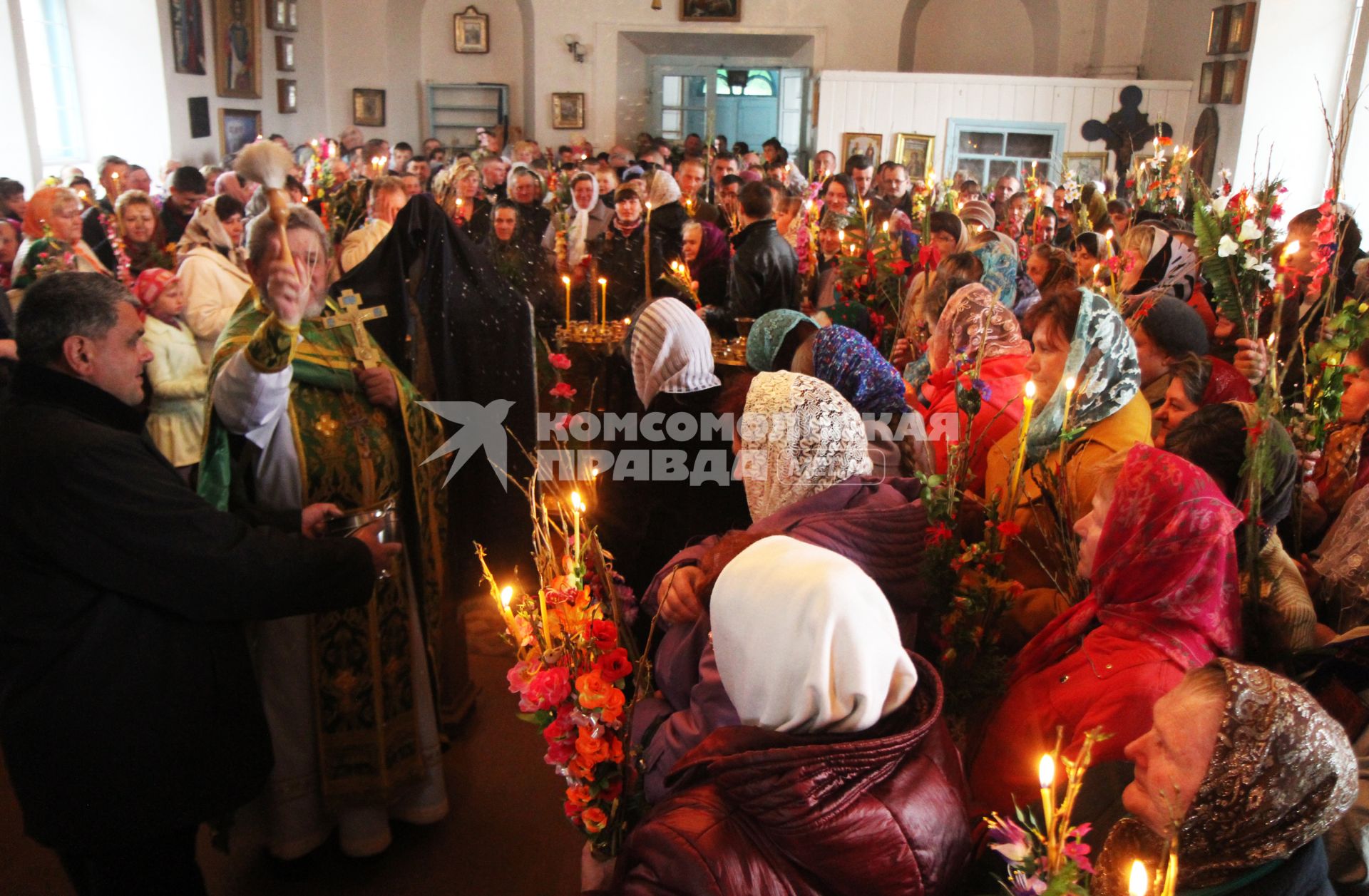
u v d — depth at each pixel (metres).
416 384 3.21
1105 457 2.14
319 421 2.42
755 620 1.22
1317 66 10.16
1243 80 10.51
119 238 5.13
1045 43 14.41
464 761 3.05
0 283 4.80
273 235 2.03
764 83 15.48
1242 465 1.85
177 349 3.74
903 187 7.05
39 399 1.94
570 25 14.53
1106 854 1.28
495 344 3.22
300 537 2.13
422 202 3.07
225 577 1.99
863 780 1.19
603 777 1.49
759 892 1.15
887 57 14.37
